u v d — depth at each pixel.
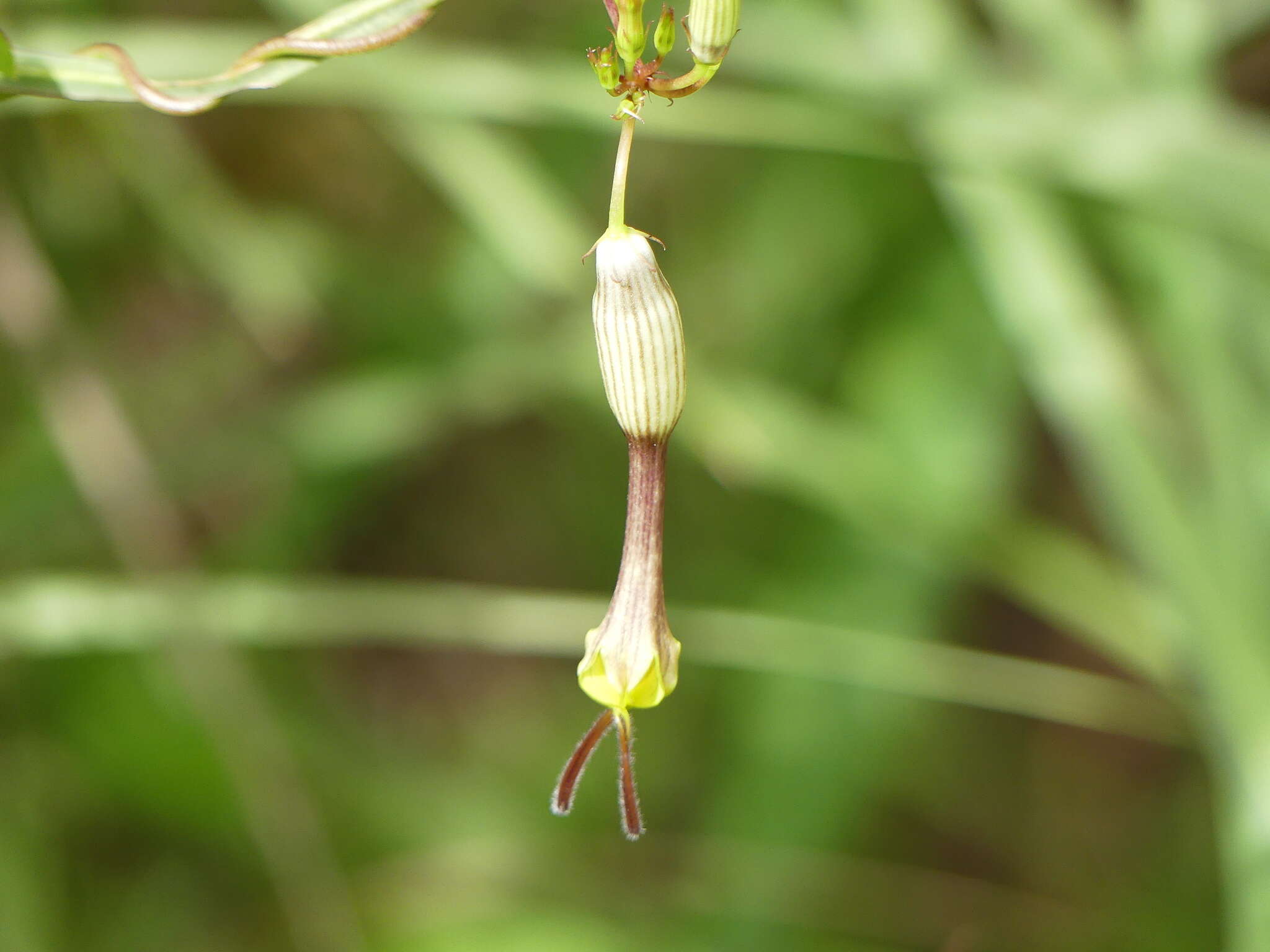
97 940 0.44
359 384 0.47
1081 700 0.40
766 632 0.40
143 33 0.33
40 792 0.44
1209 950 0.47
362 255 0.51
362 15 0.24
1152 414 0.34
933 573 0.47
